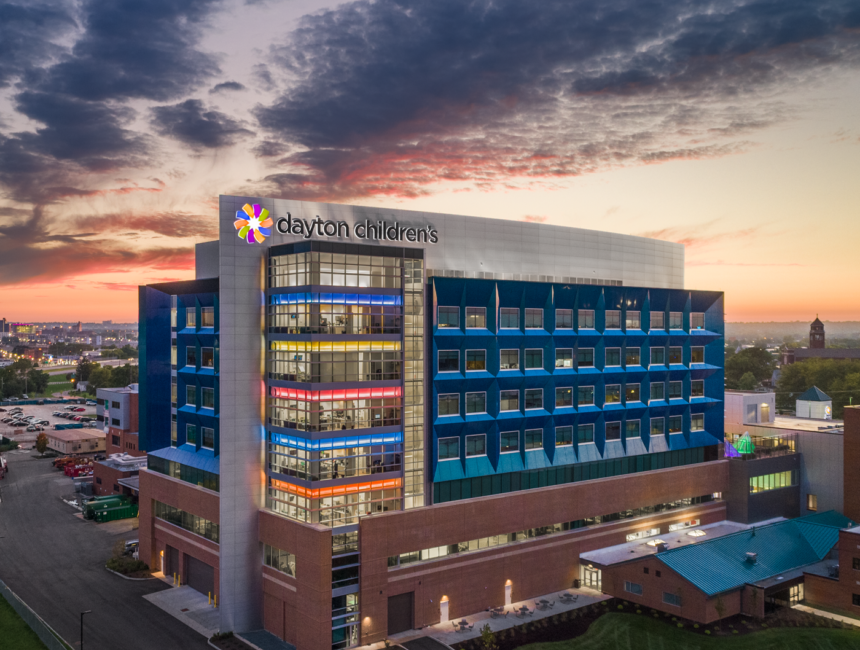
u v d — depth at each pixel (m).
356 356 60.47
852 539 64.62
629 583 67.44
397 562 60.75
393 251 63.25
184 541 71.69
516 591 67.88
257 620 62.50
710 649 56.59
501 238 74.88
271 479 62.94
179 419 74.81
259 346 63.56
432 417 64.75
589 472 76.19
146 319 79.06
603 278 83.81
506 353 71.75
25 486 120.19
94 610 65.31
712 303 91.12
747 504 86.31
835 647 57.31
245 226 62.78
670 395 85.88
